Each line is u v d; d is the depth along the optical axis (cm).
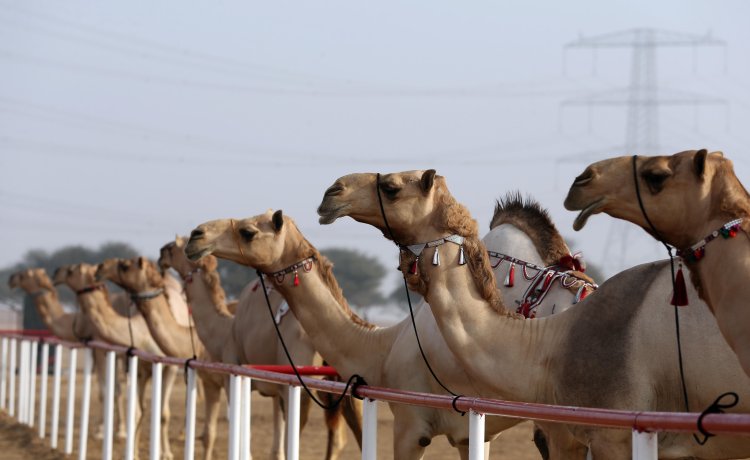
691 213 1043
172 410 4128
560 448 1345
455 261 1290
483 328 1276
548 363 1257
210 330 2572
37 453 2930
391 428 3575
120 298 3659
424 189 1300
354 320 1650
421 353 1472
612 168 1097
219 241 1612
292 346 2100
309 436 3353
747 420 744
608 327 1223
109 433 2334
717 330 1158
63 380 5744
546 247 1590
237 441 1669
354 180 1330
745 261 995
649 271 1235
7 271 17688
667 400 1194
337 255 14938
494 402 1012
